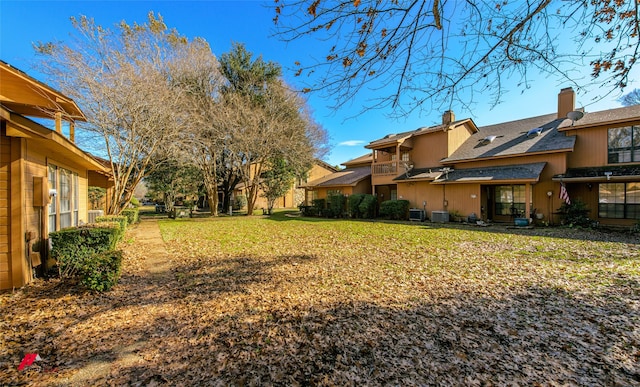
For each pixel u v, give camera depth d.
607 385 2.30
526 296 4.20
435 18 2.91
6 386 2.33
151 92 10.69
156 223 15.88
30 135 4.56
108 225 6.06
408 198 16.83
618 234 9.70
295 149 19.16
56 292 4.54
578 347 2.84
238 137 17.44
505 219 14.24
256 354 2.80
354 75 3.48
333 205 19.59
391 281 5.00
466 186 14.16
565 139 12.31
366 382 2.37
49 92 6.26
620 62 3.24
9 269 4.63
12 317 3.63
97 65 9.83
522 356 2.70
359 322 3.44
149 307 3.97
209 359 2.72
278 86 18.98
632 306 3.76
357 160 26.25
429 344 2.93
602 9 3.08
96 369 2.57
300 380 2.41
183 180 21.28
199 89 17.28
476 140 16.69
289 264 6.32
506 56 3.33
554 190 12.34
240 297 4.34
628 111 11.57
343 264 6.25
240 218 19.03
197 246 8.66
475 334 3.12
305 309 3.86
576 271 5.39
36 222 5.29
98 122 9.62
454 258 6.62
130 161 11.66
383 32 3.14
